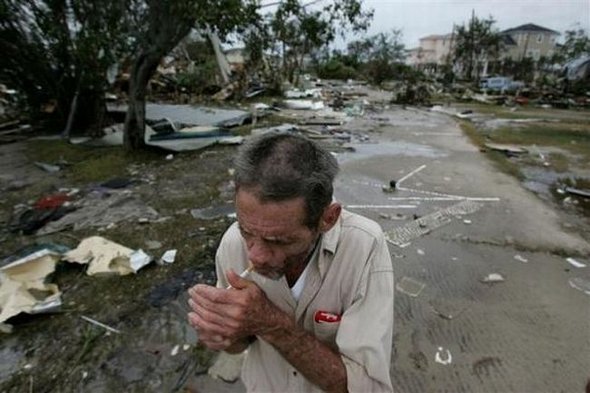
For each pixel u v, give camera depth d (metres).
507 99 21.88
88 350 2.51
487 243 4.10
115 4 7.05
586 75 24.61
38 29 8.35
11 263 3.30
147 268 3.44
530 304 3.09
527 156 8.09
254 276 1.07
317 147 0.90
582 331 2.78
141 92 7.27
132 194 5.33
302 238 0.86
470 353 2.57
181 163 6.87
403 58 44.00
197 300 0.88
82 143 8.44
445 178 6.36
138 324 2.75
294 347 0.95
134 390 2.24
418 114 15.19
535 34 51.22
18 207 4.89
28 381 2.28
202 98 16.91
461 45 38.16
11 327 2.67
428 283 3.36
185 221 4.45
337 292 1.04
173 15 6.17
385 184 6.03
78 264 3.42
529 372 2.41
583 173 6.83
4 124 10.20
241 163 0.84
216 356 2.47
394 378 2.37
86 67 8.02
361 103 17.84
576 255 3.87
